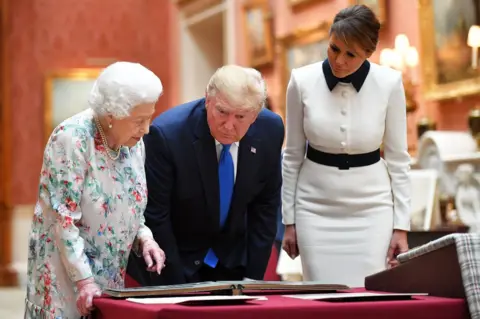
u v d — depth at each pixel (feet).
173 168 19.76
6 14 81.71
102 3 83.46
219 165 19.99
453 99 42.04
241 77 17.48
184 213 20.17
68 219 16.03
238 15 66.85
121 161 17.15
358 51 19.58
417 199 35.91
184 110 20.13
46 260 16.52
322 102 21.09
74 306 16.43
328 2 53.06
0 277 80.79
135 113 15.99
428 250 14.96
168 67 83.76
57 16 82.79
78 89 82.74
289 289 15.66
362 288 17.30
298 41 55.88
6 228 81.82
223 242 20.61
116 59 83.20
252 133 20.12
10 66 82.02
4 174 81.71
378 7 47.52
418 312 13.71
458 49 41.14
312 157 21.70
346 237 21.21
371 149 21.35
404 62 42.65
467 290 13.92
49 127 82.12
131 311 13.16
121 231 17.15
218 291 15.62
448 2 41.73
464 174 36.06
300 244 21.62
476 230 34.53
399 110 21.29
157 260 17.31
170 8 82.99
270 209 20.98
